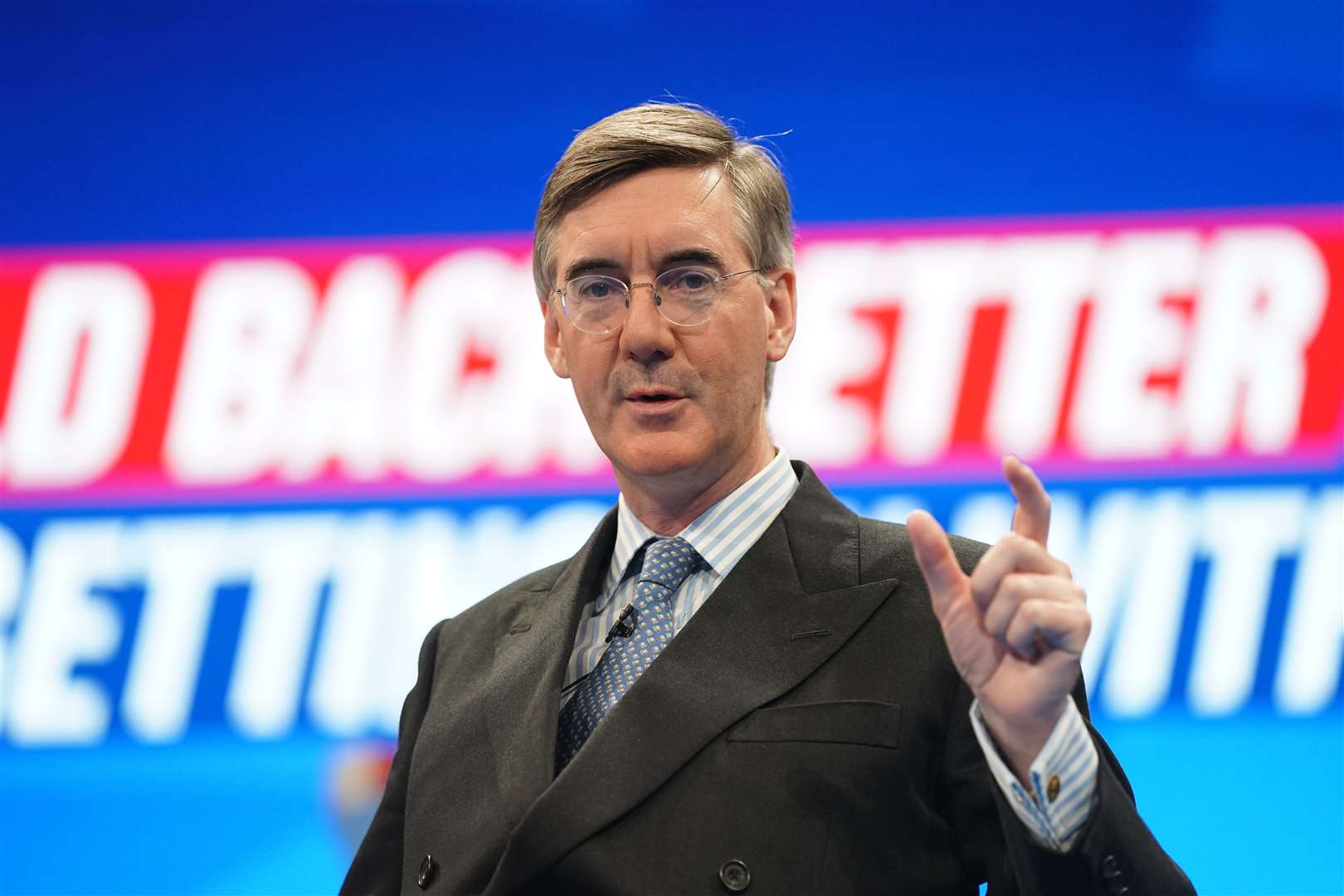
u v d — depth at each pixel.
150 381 9.76
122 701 9.44
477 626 4.36
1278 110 9.32
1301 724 8.81
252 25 9.96
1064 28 9.51
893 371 9.35
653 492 3.98
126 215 9.89
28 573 9.59
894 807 3.44
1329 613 8.89
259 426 9.67
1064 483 9.18
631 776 3.46
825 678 3.57
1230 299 9.23
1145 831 3.15
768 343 4.14
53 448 9.70
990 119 9.50
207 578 9.55
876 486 9.27
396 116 9.87
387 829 4.21
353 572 9.51
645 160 3.98
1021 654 3.03
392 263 9.77
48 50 10.09
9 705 9.43
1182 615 8.98
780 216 4.14
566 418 9.55
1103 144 9.42
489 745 3.86
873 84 9.59
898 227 9.48
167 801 9.34
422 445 9.58
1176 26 9.43
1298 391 9.09
